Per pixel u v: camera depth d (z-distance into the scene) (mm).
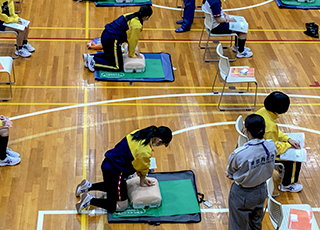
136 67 8539
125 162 5688
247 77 7797
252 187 5121
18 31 8555
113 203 5863
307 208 5504
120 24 8250
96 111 7645
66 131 7188
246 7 11227
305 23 10758
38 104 7672
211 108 7961
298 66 9242
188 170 6672
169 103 7980
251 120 4859
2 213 5844
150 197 5930
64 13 10375
